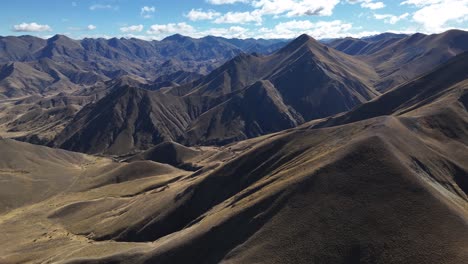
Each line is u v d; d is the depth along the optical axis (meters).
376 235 82.31
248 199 104.75
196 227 104.88
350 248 81.62
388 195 90.00
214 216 107.19
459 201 96.44
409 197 88.38
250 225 93.75
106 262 97.62
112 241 128.38
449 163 110.69
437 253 75.44
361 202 89.88
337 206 90.31
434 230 80.25
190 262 92.31
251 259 84.75
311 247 83.56
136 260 96.50
